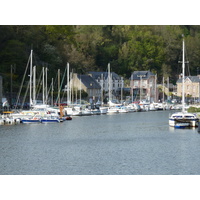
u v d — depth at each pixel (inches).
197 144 2785.4
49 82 7091.5
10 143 2864.2
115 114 5772.6
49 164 2206.0
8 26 6574.8
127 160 2285.9
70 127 3843.5
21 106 5339.6
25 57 6668.3
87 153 2486.5
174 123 3732.8
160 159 2309.3
